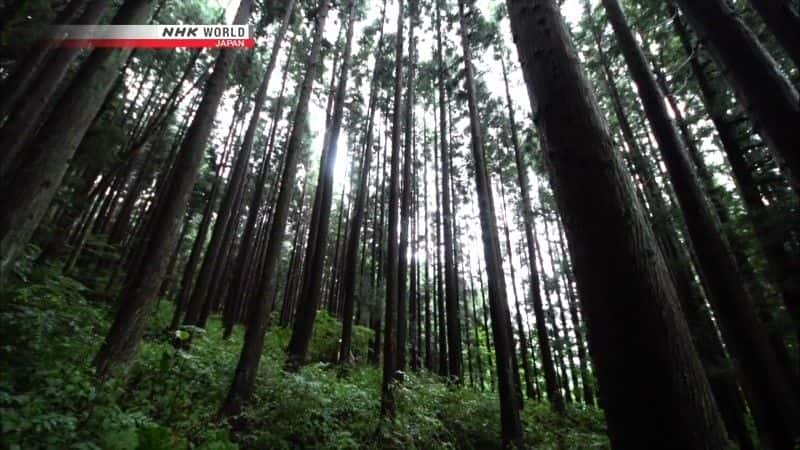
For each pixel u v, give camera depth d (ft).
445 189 45.19
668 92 30.04
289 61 56.34
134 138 54.34
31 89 16.62
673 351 4.49
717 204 22.93
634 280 4.84
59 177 13.61
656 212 26.48
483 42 46.98
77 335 15.71
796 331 14.51
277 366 25.64
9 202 11.98
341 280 75.87
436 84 52.29
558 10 7.46
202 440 14.38
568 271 58.23
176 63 51.72
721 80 22.74
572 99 6.24
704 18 11.87
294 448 16.62
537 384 58.03
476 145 30.17
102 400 11.93
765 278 16.34
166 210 18.39
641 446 4.21
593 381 51.49
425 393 27.20
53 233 31.37
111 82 15.83
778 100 10.17
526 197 48.21
